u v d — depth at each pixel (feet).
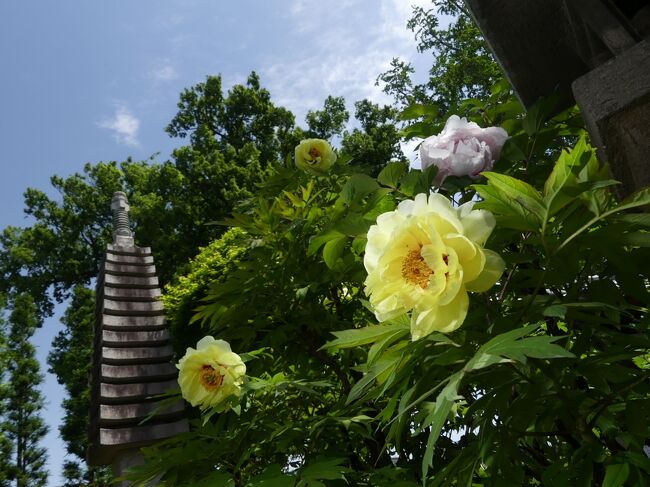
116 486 18.39
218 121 97.66
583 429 3.43
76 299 91.15
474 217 3.14
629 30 4.46
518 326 3.49
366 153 82.94
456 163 4.89
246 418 7.32
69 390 79.20
